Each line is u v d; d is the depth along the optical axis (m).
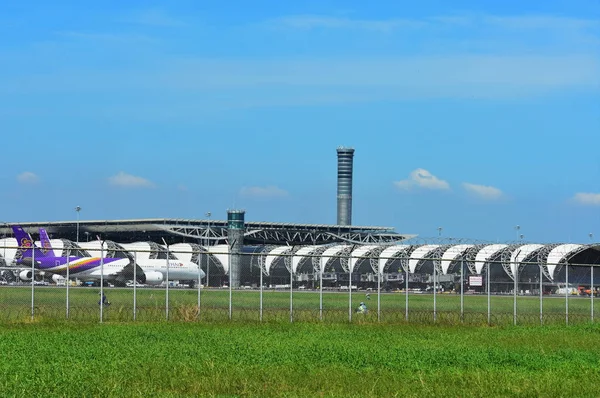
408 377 28.97
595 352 39.19
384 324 51.97
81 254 140.38
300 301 83.88
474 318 57.50
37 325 44.75
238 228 158.62
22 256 122.69
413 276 132.75
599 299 101.94
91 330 42.62
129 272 125.75
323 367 30.86
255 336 41.66
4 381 25.14
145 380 26.42
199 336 40.72
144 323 47.78
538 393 26.25
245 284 136.62
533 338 45.22
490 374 29.73
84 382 25.28
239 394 25.14
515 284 57.41
